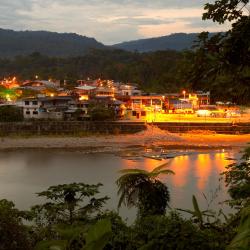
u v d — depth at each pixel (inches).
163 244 332.5
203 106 4200.3
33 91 4857.3
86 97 4200.3
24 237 378.3
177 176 1845.5
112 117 3676.2
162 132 3400.6
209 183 1691.7
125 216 1152.2
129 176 489.7
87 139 3186.5
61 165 2266.2
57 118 3678.6
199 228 362.3
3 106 3700.8
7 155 2637.8
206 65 228.2
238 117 3823.8
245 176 437.1
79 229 194.2
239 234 161.5
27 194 1585.9
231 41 228.7
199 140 3186.5
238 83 227.9
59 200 742.5
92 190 616.1
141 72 6407.5
